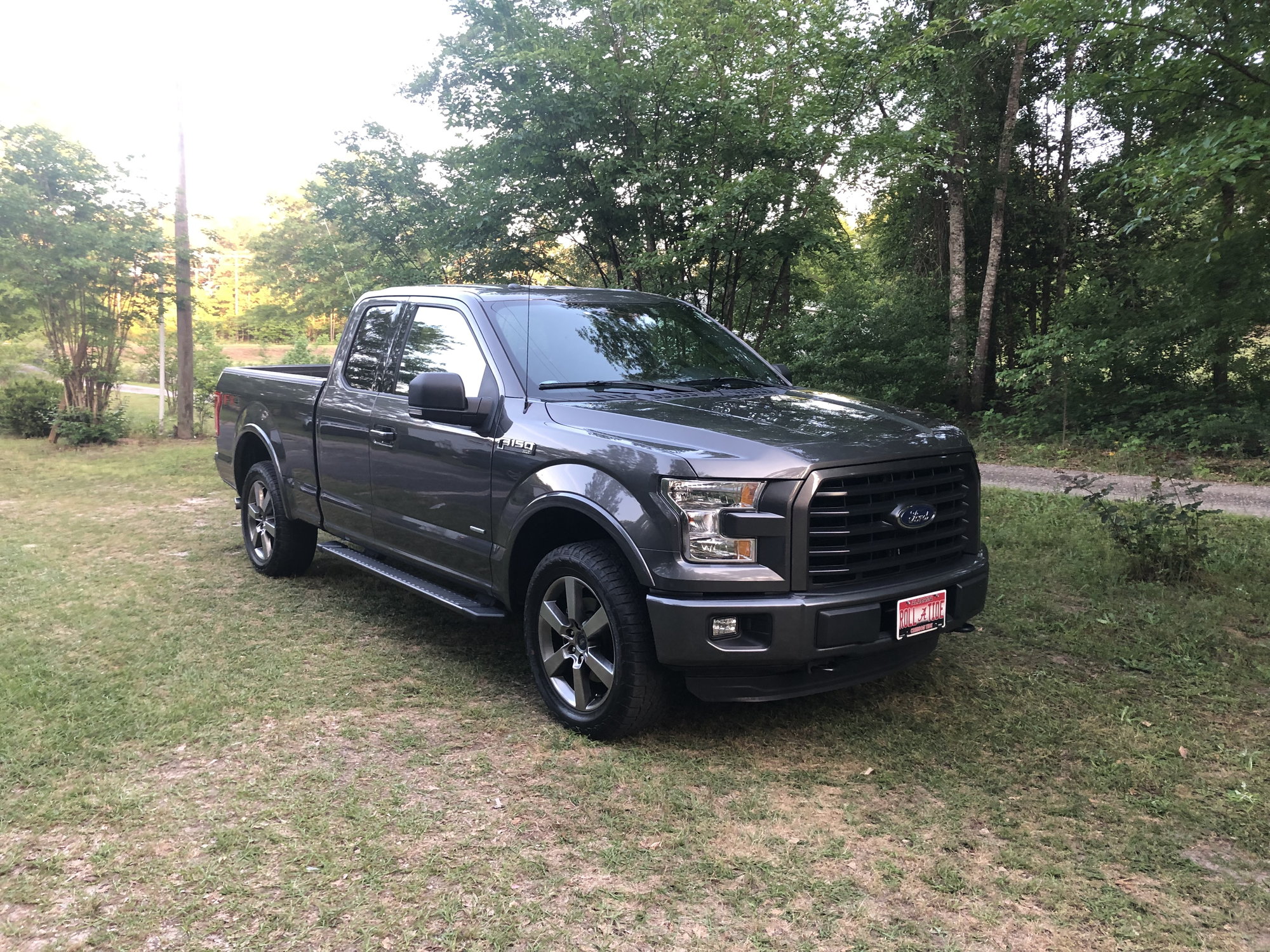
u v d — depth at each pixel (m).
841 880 2.61
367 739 3.59
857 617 3.21
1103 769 3.27
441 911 2.46
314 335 55.84
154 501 9.25
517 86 10.34
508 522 3.85
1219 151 6.42
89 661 4.46
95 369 14.55
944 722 3.71
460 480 4.14
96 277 13.50
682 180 10.20
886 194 19.08
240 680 4.22
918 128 11.01
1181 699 3.93
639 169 10.10
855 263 17.62
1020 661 4.41
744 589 3.16
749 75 10.34
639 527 3.28
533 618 3.82
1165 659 4.38
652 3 10.15
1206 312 12.95
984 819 2.95
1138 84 7.31
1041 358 15.06
